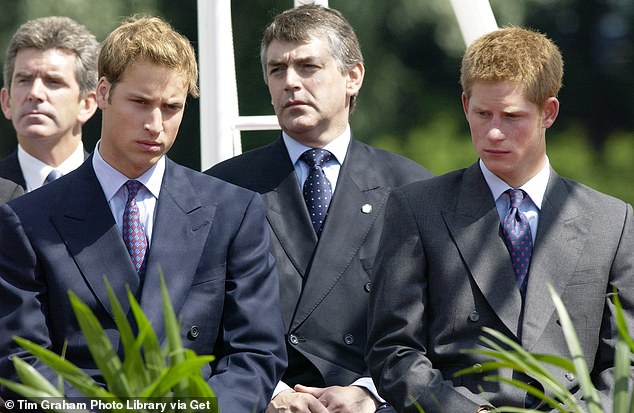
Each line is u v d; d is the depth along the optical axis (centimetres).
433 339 1596
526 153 1588
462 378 1564
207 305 1573
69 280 1549
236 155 1980
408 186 1670
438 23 5709
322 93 1888
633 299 1600
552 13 6681
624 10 6750
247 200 1642
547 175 1644
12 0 5203
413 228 1623
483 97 1572
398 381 1555
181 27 5366
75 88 2088
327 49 1895
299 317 1794
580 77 6700
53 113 2058
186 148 5481
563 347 1569
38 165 2073
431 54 5997
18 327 1533
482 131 1578
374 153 1942
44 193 1602
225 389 1523
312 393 1739
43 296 1559
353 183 1883
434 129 5897
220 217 1616
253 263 1611
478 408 1510
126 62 1538
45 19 2123
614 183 6288
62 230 1572
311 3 1977
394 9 5716
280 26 1908
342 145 1922
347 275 1822
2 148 5697
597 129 6675
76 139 2108
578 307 1588
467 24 1925
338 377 1778
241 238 1614
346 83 1934
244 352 1570
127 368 1088
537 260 1595
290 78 1881
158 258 1564
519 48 1576
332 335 1795
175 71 1547
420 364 1561
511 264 1599
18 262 1559
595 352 1590
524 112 1570
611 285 1609
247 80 5572
